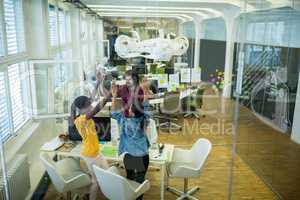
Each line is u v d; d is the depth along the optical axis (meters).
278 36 4.07
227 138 4.48
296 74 3.83
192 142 4.18
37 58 3.88
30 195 3.10
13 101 3.26
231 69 5.49
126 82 3.88
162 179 3.15
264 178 3.62
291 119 3.83
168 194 3.25
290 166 3.59
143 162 3.03
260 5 4.42
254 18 4.59
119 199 2.56
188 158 3.34
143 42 5.51
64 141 3.30
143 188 2.74
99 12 5.56
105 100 3.37
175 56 5.61
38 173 3.24
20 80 3.50
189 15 5.70
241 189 3.42
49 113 3.64
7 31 3.16
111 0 5.41
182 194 3.26
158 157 3.11
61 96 3.92
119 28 5.63
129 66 5.26
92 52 5.50
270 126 4.07
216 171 3.72
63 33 5.28
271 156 3.83
